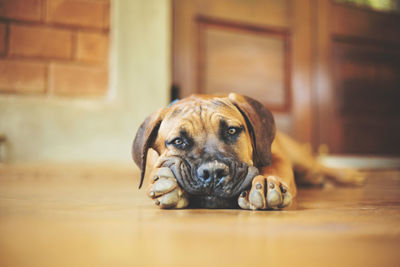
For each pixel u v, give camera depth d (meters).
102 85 4.09
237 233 1.07
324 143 5.47
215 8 4.89
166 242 0.95
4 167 3.64
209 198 1.62
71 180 3.46
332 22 5.55
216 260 0.77
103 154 4.00
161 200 1.59
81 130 3.95
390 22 5.90
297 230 1.12
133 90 4.12
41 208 1.64
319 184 3.05
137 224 1.23
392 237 1.02
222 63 4.92
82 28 4.03
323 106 5.48
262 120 1.82
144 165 1.79
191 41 4.78
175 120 1.72
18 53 3.87
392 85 5.93
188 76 4.76
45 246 0.90
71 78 4.00
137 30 4.15
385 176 4.24
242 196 1.56
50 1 3.94
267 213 1.48
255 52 5.09
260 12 5.13
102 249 0.87
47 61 3.94
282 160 2.06
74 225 1.21
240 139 1.69
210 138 1.64
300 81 5.35
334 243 0.94
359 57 5.73
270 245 0.92
